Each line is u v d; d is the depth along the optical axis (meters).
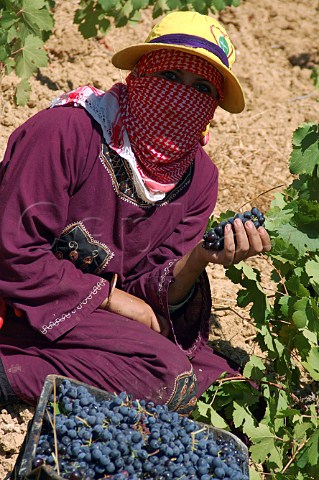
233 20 11.51
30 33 8.54
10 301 5.77
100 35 10.31
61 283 5.74
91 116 5.93
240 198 8.99
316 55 11.24
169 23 6.02
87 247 5.99
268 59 11.12
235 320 7.44
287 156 9.66
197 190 6.47
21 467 4.56
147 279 6.17
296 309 6.26
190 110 5.92
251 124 10.04
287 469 6.10
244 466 4.98
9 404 5.89
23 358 5.78
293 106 10.41
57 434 4.75
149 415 5.04
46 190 5.75
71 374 5.71
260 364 6.41
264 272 8.10
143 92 5.91
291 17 11.72
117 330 5.83
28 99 8.69
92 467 4.58
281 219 6.52
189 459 4.75
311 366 6.19
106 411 4.89
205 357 6.41
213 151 9.60
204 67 5.90
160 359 5.71
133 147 5.96
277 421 6.19
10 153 6.02
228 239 5.71
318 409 6.56
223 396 6.38
